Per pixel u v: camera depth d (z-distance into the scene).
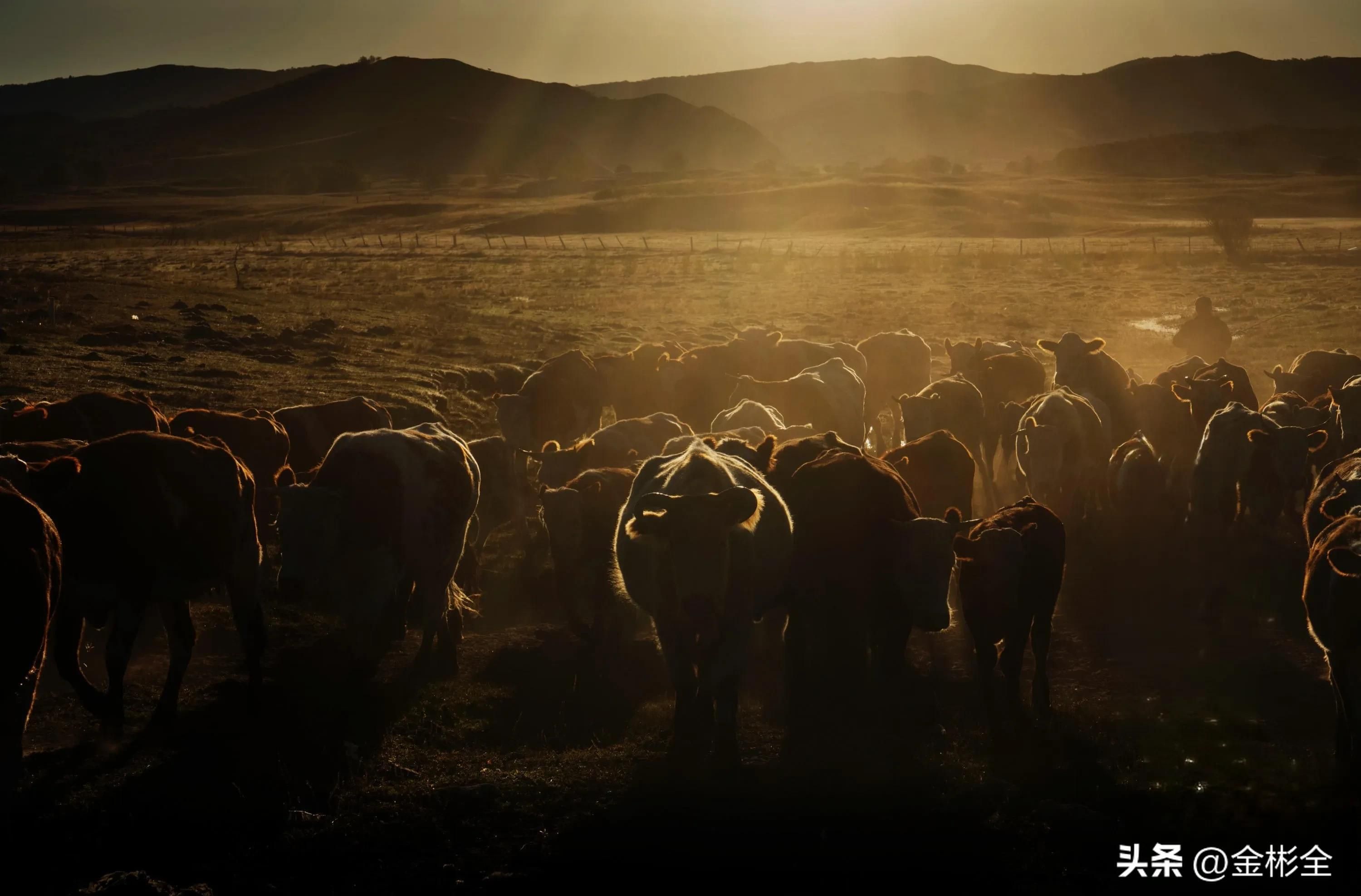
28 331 23.39
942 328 33.97
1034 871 6.28
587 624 10.66
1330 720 8.31
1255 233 73.38
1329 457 13.70
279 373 21.31
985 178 169.62
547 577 12.58
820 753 7.88
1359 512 8.03
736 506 7.23
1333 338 28.50
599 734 8.44
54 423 11.45
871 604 8.72
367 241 87.75
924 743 8.06
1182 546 13.15
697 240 89.12
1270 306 35.69
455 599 10.12
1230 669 9.39
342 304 37.44
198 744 7.97
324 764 7.77
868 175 170.38
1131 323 34.88
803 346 18.62
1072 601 11.47
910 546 8.26
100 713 7.91
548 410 16.39
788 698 8.77
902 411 15.59
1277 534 13.27
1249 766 7.52
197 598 8.52
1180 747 7.88
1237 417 12.40
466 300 42.12
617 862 6.40
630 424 13.53
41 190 167.75
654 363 18.83
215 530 8.38
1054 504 14.46
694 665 7.93
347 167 178.38
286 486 8.88
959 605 11.61
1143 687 9.12
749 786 7.36
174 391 18.36
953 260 60.16
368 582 9.13
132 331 24.31
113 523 7.78
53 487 7.38
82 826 6.72
